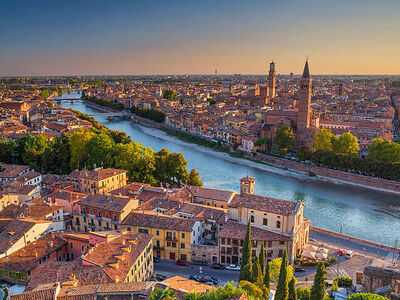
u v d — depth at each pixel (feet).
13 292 247.91
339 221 454.40
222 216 368.48
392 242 395.14
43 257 285.84
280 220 330.34
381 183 579.89
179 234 334.65
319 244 369.91
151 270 307.58
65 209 394.32
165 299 183.52
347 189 581.94
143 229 343.26
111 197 373.40
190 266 328.49
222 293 193.77
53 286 209.67
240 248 323.78
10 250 284.20
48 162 593.01
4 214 358.43
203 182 605.73
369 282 251.19
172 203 395.96
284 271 227.20
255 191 567.59
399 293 241.76
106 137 594.24
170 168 549.54
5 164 569.23
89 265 248.32
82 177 464.65
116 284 222.48
